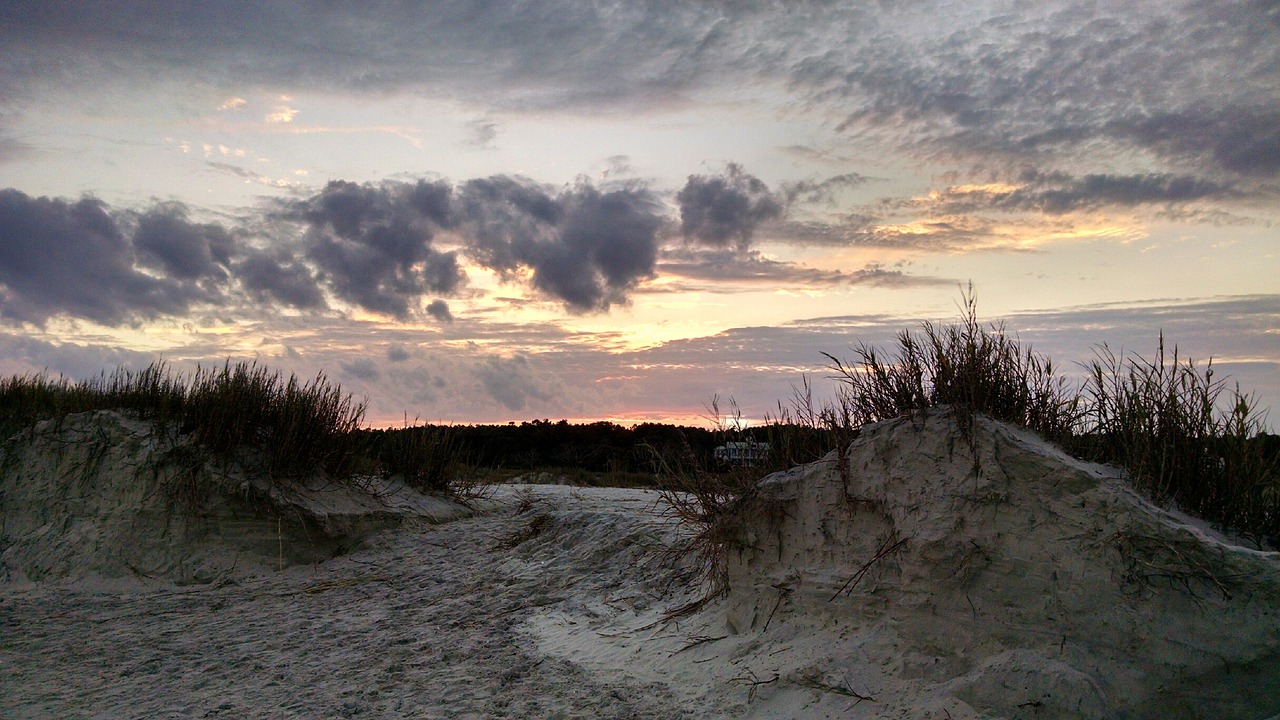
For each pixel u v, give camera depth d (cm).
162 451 1104
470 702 571
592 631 709
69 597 963
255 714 568
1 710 586
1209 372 557
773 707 504
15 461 1184
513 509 1302
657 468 905
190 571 1034
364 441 1284
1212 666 416
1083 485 485
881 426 581
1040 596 475
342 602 922
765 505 629
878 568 545
